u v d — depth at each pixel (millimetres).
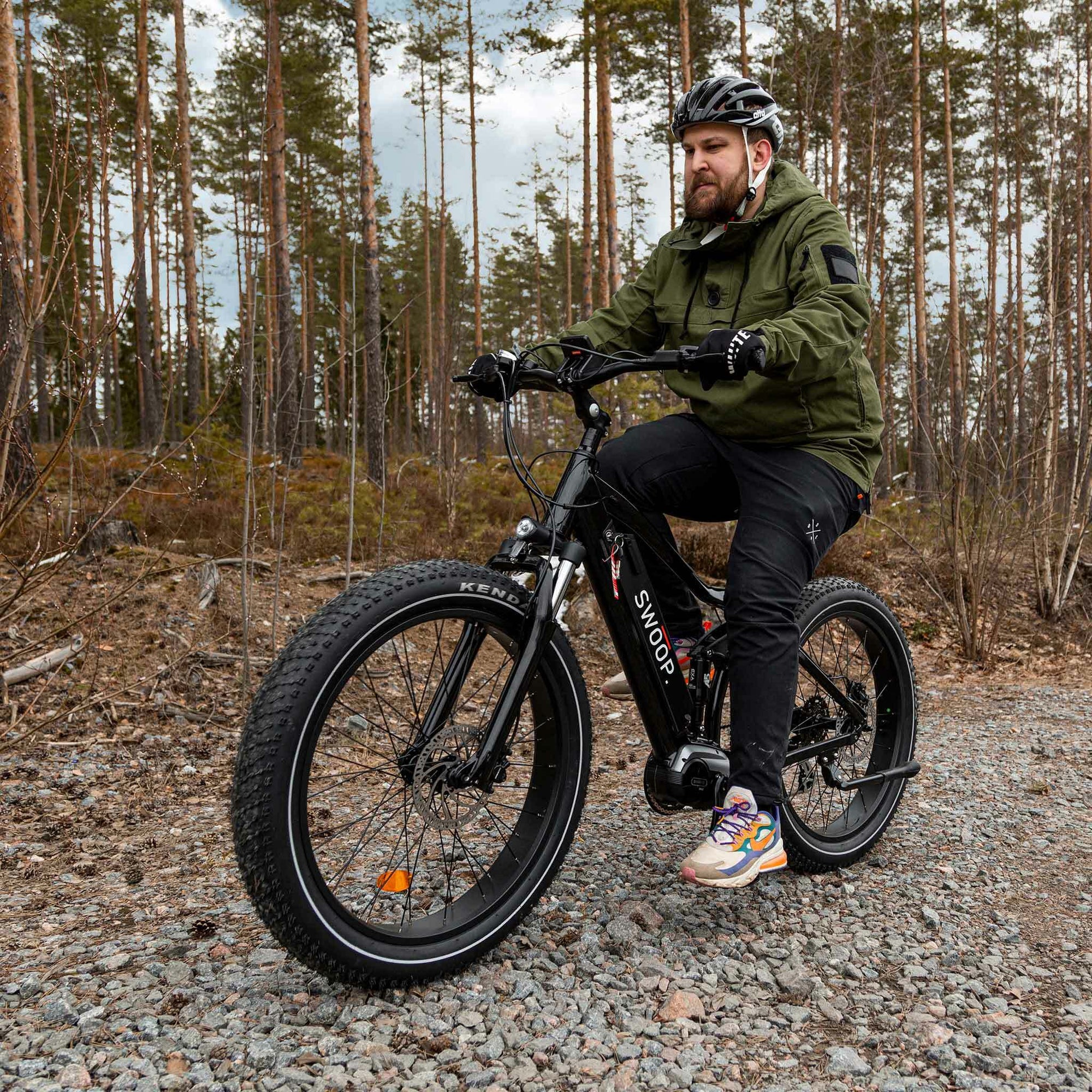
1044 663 6590
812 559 2240
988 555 6766
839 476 2279
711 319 2314
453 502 8234
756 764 2135
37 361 4047
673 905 2320
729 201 2260
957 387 7250
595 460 2145
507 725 1929
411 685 2221
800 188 2270
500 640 2080
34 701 3996
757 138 2277
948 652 6793
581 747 2176
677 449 2283
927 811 3207
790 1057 1695
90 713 4047
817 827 2709
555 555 2029
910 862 2723
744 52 18141
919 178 21234
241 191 24484
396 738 2283
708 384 1961
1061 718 4844
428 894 2285
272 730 1633
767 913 2312
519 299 49562
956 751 4117
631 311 2518
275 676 1682
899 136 22016
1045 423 7309
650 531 2270
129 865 2682
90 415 3750
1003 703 5273
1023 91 22719
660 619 2271
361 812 2959
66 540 3582
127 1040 1648
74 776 3479
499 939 1991
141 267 3203
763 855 2125
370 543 7195
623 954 2053
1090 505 7707
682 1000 1835
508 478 9789
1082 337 8305
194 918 2227
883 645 2799
